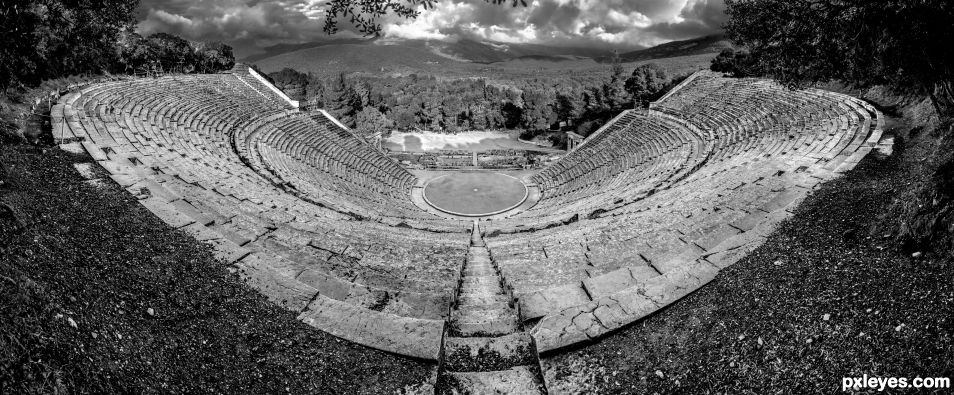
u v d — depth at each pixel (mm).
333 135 56406
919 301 9117
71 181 17984
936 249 10289
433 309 14414
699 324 11812
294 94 93938
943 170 11484
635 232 20031
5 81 13094
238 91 57406
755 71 15438
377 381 10742
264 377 10086
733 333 10844
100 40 13938
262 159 38562
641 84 83375
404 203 45375
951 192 10688
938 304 8797
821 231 14570
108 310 9508
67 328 8164
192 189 22391
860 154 24000
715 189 24078
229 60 71875
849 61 10375
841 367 8492
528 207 46531
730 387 9312
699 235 18328
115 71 51438
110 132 28094
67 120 27734
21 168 16562
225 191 24359
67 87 35406
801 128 33969
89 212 14383
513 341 12664
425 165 63812
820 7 9523
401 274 17438
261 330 11594
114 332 9023
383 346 11742
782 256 13797
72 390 7223
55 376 7168
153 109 38250
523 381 11211
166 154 27984
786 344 9688
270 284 13781
